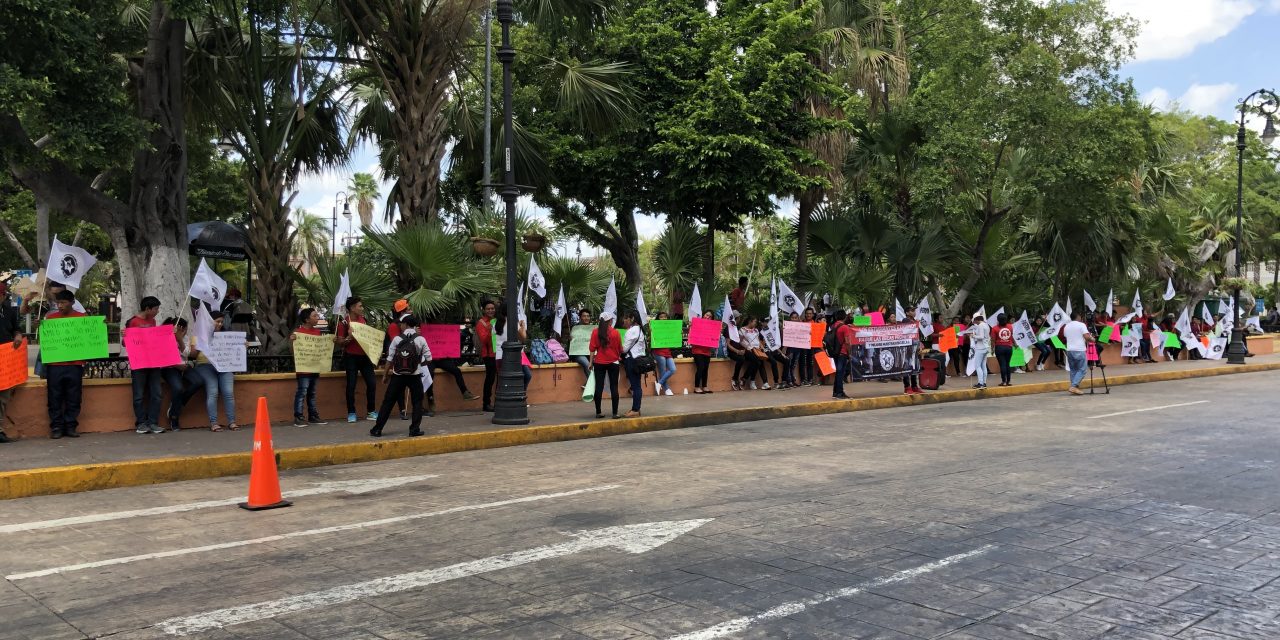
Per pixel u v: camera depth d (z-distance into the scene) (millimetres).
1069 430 13180
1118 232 28672
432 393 14352
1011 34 23250
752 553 6207
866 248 23672
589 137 22438
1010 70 22578
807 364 20531
